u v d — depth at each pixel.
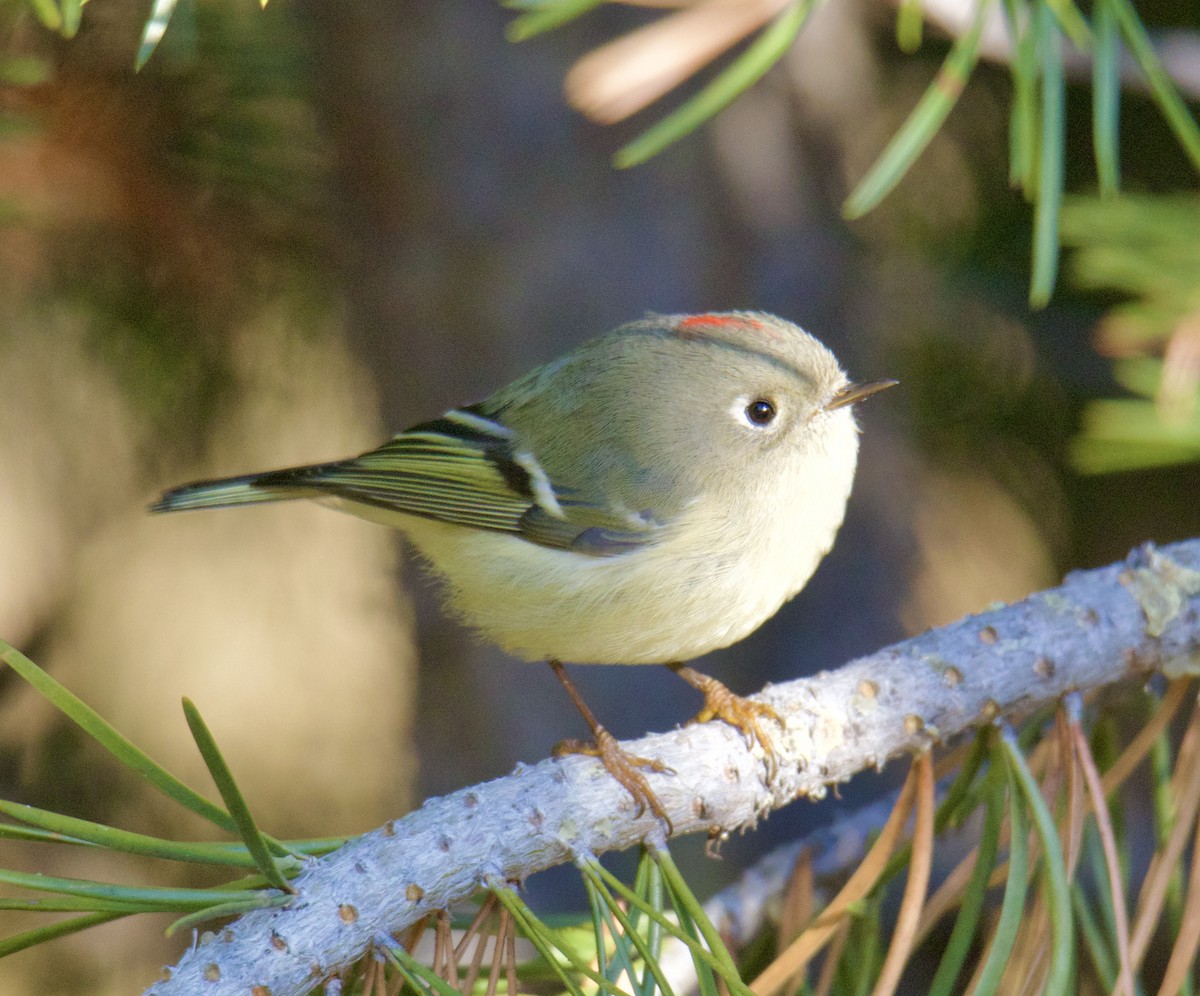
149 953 2.86
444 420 2.76
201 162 2.77
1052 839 2.68
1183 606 2.69
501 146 2.79
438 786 2.81
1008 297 2.82
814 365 2.74
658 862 2.68
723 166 2.79
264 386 2.81
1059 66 2.68
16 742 2.85
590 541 2.74
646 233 2.79
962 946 2.68
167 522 2.89
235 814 2.65
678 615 2.74
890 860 2.69
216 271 2.78
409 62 2.78
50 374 2.83
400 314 2.79
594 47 2.79
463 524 2.75
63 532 2.88
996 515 2.84
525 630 2.75
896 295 2.82
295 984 2.67
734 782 2.69
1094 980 2.75
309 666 2.90
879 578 2.81
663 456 2.74
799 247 2.80
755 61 2.67
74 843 2.66
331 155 2.79
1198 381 2.72
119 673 2.88
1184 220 2.73
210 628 2.89
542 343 2.79
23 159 2.76
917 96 2.82
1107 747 2.70
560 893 2.80
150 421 2.81
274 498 2.76
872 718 2.69
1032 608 2.70
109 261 2.77
